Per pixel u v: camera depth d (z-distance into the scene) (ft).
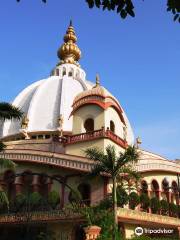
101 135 106.42
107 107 113.70
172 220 105.40
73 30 222.48
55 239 89.92
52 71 204.03
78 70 201.98
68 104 154.10
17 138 150.30
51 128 146.72
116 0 22.03
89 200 97.55
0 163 70.38
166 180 124.67
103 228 79.20
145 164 116.06
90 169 98.68
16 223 92.17
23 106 160.76
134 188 99.40
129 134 164.25
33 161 108.37
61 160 104.63
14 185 110.73
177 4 22.36
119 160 80.74
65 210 87.04
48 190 105.29
